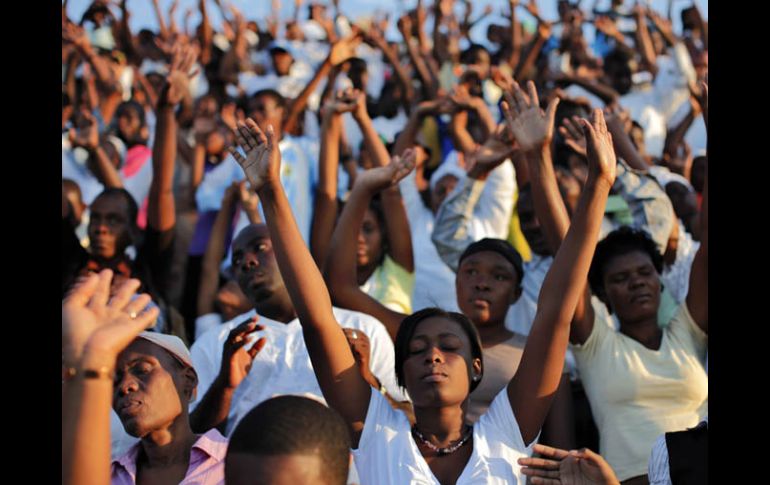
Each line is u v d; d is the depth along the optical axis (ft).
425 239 18.45
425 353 10.09
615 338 13.29
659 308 14.89
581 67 30.60
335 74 27.96
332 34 32.35
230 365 11.73
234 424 12.85
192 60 17.51
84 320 7.39
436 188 19.33
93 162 20.18
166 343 10.48
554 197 12.12
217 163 23.43
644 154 22.84
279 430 6.86
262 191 10.26
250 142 10.37
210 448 10.30
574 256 10.13
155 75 31.40
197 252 21.61
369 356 12.24
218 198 21.97
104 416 7.30
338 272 13.76
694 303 13.28
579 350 13.24
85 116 19.99
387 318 13.84
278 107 22.68
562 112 20.51
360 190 13.73
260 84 29.17
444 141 24.56
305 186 19.67
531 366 10.21
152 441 10.32
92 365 7.29
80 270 16.63
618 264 13.43
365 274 16.16
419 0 30.40
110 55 31.63
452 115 21.13
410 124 19.66
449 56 30.94
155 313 7.63
